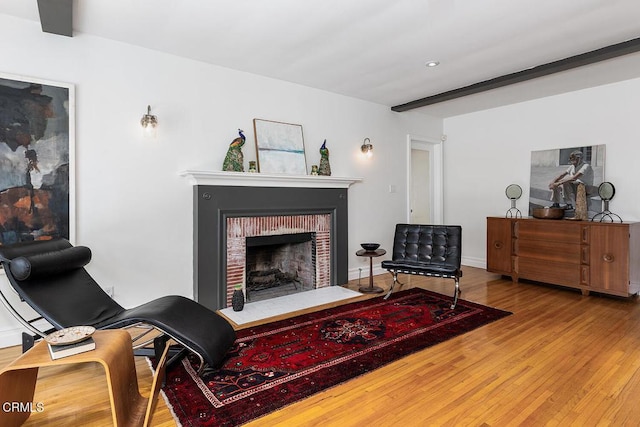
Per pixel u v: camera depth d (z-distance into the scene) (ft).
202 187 11.26
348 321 10.44
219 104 12.00
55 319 6.79
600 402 6.24
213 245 11.55
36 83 8.95
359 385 6.92
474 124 18.21
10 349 8.65
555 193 15.26
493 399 6.39
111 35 9.74
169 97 11.02
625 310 11.27
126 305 10.43
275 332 9.62
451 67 12.10
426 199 19.51
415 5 8.18
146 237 10.72
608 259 12.39
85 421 5.93
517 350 8.39
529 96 15.46
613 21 8.94
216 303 11.62
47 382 7.17
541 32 9.53
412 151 19.01
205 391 6.73
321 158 14.35
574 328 9.75
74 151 9.48
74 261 7.72
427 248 13.39
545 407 6.13
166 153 11.02
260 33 9.58
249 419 5.89
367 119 16.30
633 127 13.25
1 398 5.33
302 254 14.87
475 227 18.30
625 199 13.48
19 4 8.13
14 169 8.74
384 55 11.06
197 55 11.12
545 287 14.24
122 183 10.28
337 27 9.25
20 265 6.57
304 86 14.08
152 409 5.62
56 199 9.25
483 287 14.26
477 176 18.15
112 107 10.07
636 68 12.09
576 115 14.70
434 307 11.69
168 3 8.08
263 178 12.28
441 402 6.32
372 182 16.57
